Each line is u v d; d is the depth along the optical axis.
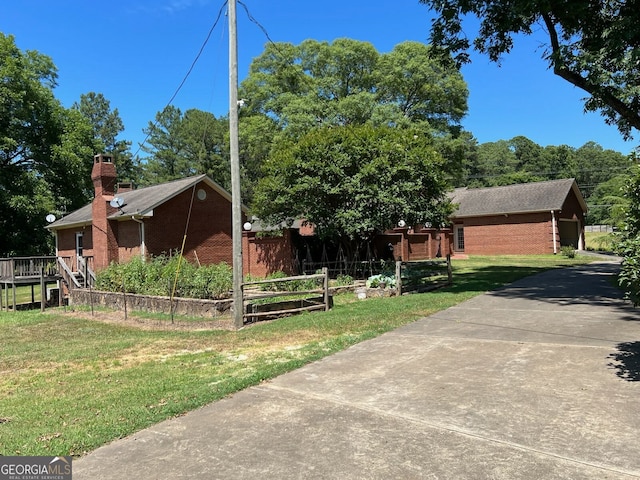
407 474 3.43
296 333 8.80
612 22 9.95
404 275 13.95
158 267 15.14
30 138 32.72
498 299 11.23
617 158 78.06
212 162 49.31
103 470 3.73
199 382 6.08
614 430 3.96
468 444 3.85
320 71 24.58
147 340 9.56
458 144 22.25
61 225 24.27
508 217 31.06
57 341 10.38
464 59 12.61
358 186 14.29
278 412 4.77
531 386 5.09
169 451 4.02
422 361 6.30
